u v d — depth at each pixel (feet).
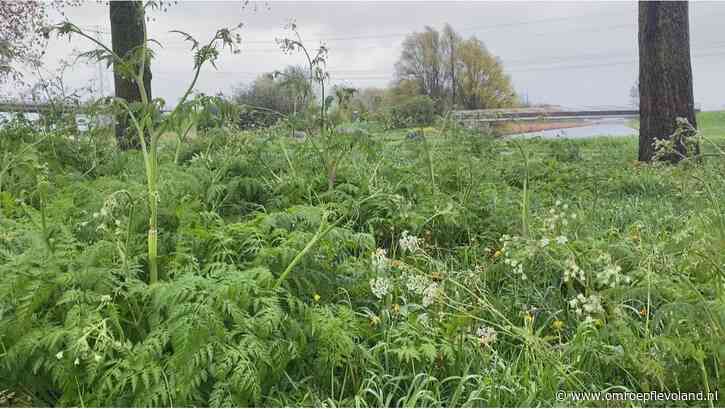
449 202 19.99
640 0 42.32
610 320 12.89
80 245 12.21
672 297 12.81
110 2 38.22
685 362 11.37
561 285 14.97
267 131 27.73
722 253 12.52
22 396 10.19
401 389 11.15
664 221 21.38
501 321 13.57
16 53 27.22
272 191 21.16
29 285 10.34
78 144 25.58
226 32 12.21
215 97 12.61
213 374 9.46
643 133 42.22
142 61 12.92
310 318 11.20
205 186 19.77
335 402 10.44
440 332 12.53
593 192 27.63
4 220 13.61
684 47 41.32
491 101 153.38
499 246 18.11
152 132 12.35
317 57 22.07
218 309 10.28
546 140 41.73
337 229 14.14
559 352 11.71
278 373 10.57
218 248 13.38
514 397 10.61
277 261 13.15
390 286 12.91
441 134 29.17
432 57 155.53
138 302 11.30
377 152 23.97
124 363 9.59
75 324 9.87
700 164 19.45
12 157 20.06
